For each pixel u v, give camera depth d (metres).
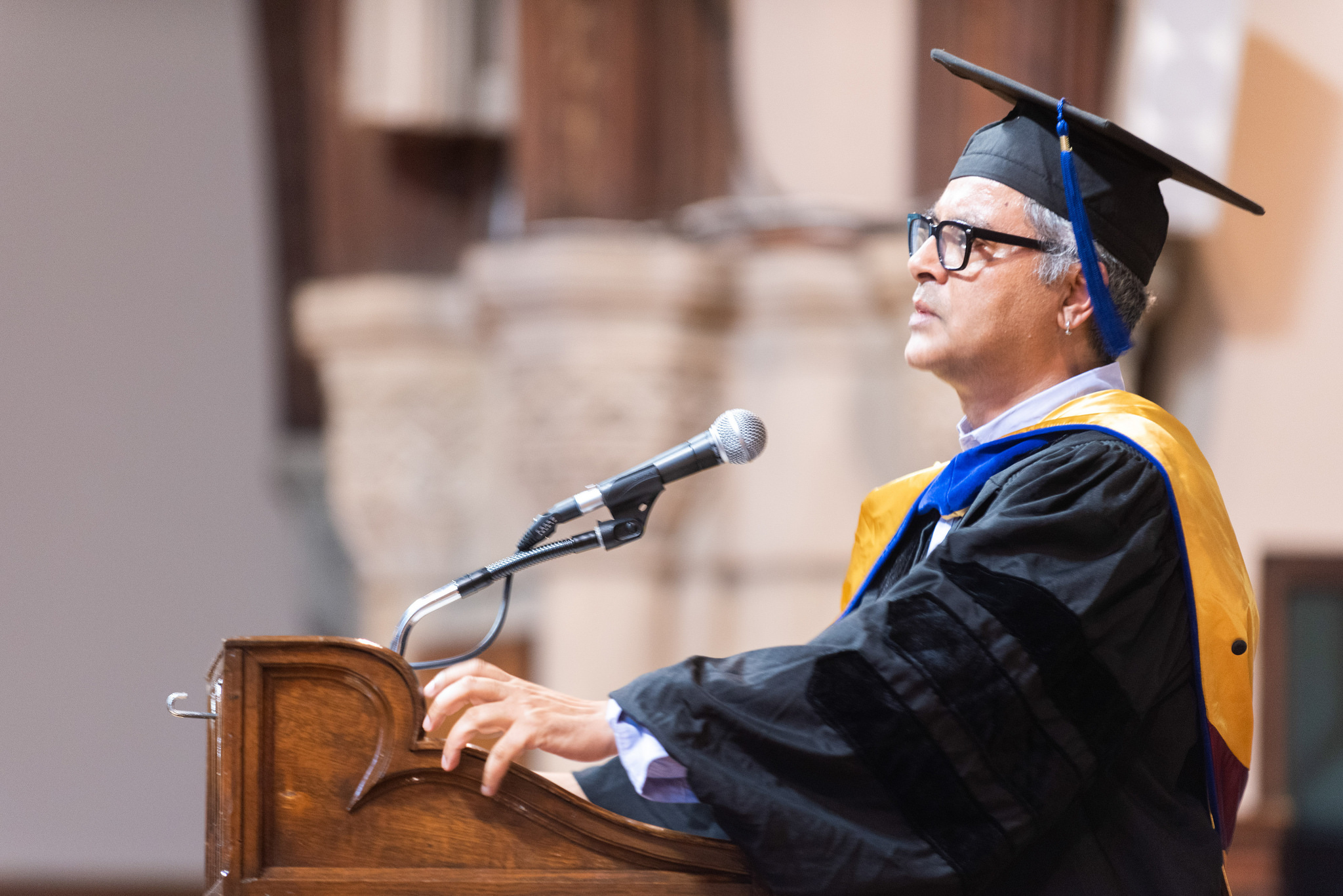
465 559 18.20
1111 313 5.73
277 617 21.05
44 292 21.67
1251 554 16.95
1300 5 16.42
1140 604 5.08
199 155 21.38
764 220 17.20
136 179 21.50
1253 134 16.64
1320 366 16.83
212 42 21.27
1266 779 16.70
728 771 4.65
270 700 4.64
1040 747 4.76
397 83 17.66
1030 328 5.83
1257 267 16.92
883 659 4.80
